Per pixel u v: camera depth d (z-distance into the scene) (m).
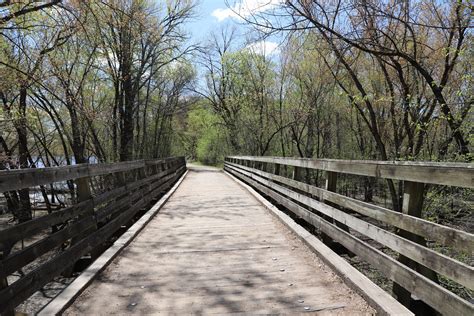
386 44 8.59
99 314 2.78
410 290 2.53
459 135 7.80
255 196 9.16
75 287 3.14
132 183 6.14
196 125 41.03
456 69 8.74
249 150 24.00
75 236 3.65
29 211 11.13
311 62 15.97
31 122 11.66
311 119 18.77
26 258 2.55
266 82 21.53
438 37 9.27
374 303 2.70
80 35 11.30
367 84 12.73
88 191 3.98
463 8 7.05
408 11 8.28
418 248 2.49
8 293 2.28
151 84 25.39
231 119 26.50
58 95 12.05
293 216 6.64
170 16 16.75
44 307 2.75
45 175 2.96
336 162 4.09
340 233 3.88
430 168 2.39
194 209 7.50
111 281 3.44
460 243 2.07
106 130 19.03
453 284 5.30
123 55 14.44
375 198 16.56
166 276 3.58
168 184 11.66
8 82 9.37
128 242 4.71
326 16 8.25
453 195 7.10
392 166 2.88
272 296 3.06
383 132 11.81
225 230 5.51
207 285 3.33
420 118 8.83
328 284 3.29
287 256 4.16
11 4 7.51
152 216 6.50
